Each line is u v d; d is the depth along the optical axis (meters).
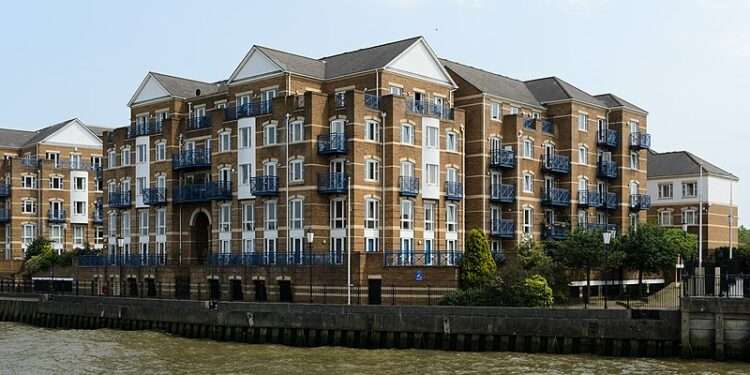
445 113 62.97
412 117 59.72
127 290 69.25
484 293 47.16
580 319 40.75
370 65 60.91
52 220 95.38
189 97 70.94
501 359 39.81
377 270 52.84
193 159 66.75
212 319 49.19
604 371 36.31
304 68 62.78
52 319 59.81
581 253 54.16
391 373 37.12
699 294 40.53
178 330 51.31
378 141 58.47
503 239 67.12
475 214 65.31
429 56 63.66
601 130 75.88
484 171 65.25
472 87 66.06
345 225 56.94
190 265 63.69
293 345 46.06
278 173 59.50
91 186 98.75
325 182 57.25
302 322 45.91
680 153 89.69
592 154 74.75
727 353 38.19
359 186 56.78
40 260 81.88
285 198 58.91
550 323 41.16
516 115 67.50
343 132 57.50
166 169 69.31
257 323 47.34
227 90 66.06
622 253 56.12
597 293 62.78
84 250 84.06
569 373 36.00
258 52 62.78
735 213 89.81
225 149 63.69
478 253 50.69
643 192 79.62
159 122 70.81
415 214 59.53
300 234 57.84
